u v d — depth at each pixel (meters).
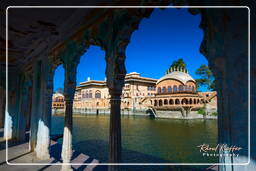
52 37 6.36
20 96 10.28
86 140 14.33
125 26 3.69
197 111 35.66
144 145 13.15
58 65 6.90
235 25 2.28
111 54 3.97
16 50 7.77
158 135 17.70
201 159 9.14
